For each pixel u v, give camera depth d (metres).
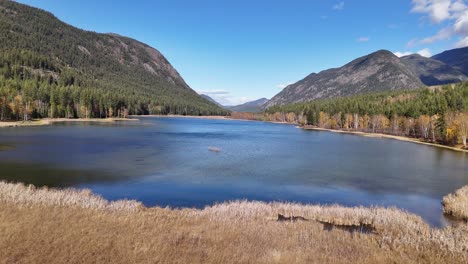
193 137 94.88
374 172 47.53
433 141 101.50
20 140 71.50
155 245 15.06
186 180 38.56
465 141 86.50
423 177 44.47
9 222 16.62
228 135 107.62
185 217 21.53
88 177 38.28
